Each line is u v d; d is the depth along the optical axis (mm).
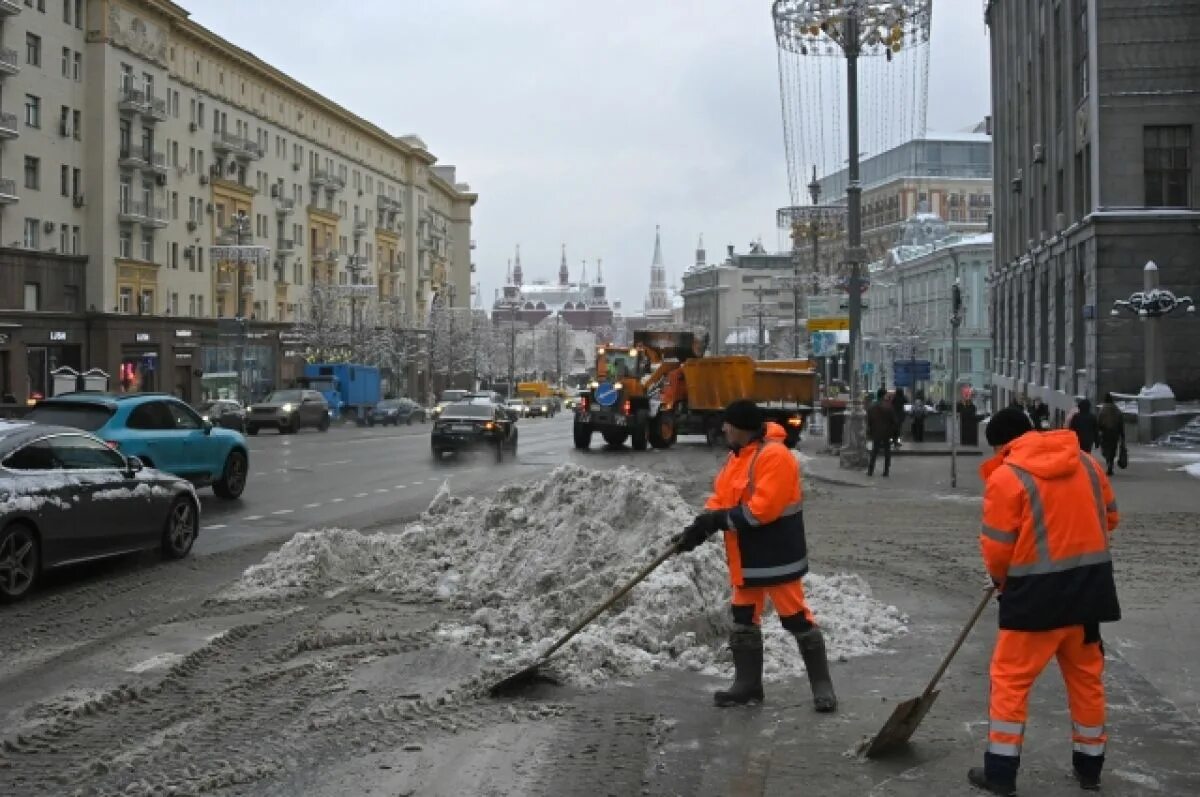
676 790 5898
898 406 41031
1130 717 7242
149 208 64375
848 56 28484
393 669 8273
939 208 114562
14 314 53406
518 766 6250
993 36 72312
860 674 8281
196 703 7457
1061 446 5801
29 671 8289
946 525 17859
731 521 7125
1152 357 38250
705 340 40875
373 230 101625
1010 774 5750
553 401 99125
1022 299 61125
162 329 64875
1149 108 40656
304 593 10977
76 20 59094
